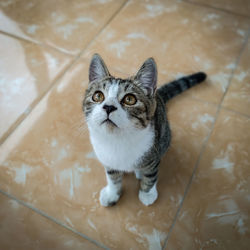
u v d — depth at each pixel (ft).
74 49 1.77
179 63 1.72
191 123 1.50
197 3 2.02
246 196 1.27
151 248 1.15
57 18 1.92
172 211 1.24
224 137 1.45
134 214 1.23
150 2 2.02
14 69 1.68
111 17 1.94
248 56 1.75
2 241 1.14
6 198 1.25
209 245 1.15
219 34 1.86
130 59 1.73
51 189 1.29
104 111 0.90
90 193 1.28
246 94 1.60
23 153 1.38
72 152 1.40
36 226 1.18
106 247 1.14
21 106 1.54
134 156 1.06
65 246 1.14
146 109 0.98
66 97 1.58
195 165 1.36
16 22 1.89
